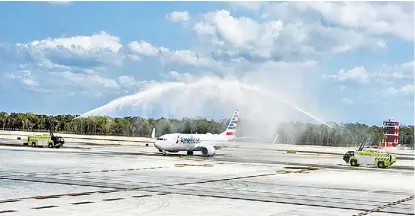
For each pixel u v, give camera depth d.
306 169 96.38
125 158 110.31
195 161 108.50
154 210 41.88
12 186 55.91
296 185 65.56
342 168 102.94
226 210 43.06
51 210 40.41
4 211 39.59
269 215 41.19
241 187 60.97
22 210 40.19
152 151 149.50
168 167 88.94
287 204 47.75
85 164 89.25
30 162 90.25
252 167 96.62
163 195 51.50
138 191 54.12
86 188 55.38
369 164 110.56
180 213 40.84
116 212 40.22
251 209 44.00
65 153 121.56
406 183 72.62
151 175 72.75
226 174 78.94
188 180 67.31
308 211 43.88
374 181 74.81
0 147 137.88
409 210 46.12
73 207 42.12
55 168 79.62
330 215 42.25
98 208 41.94
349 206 47.69
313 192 58.22
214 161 111.38
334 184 68.56
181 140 127.69
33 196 48.22
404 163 136.25
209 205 45.59
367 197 55.16
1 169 75.50
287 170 91.94
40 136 148.88
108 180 64.06
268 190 58.66
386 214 43.56
